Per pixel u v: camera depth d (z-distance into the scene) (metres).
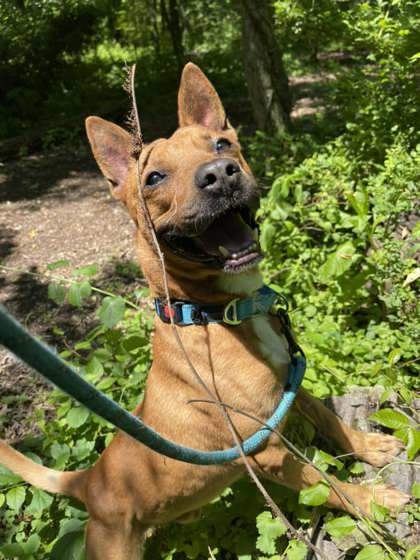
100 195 1.44
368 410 0.51
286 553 0.41
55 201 1.43
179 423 0.41
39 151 1.86
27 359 0.18
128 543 0.43
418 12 0.77
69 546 0.44
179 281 0.41
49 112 2.14
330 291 0.68
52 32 2.21
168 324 0.42
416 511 0.40
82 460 0.54
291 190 0.88
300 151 1.03
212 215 0.38
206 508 0.49
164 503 0.43
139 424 0.24
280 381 0.41
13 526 0.55
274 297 0.42
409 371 0.60
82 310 0.96
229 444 0.41
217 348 0.40
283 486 0.45
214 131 0.46
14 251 1.20
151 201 0.41
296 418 0.49
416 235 0.61
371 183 0.73
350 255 0.60
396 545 0.38
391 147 0.79
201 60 2.55
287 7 0.94
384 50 0.84
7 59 2.14
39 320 0.96
